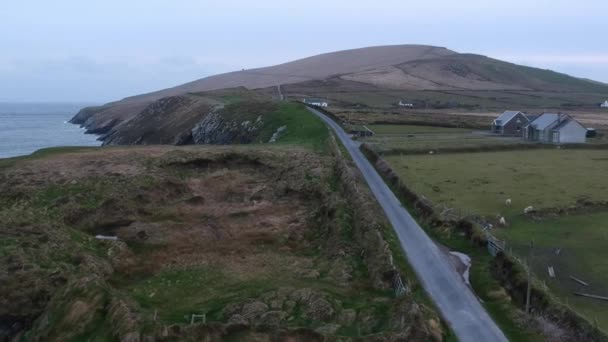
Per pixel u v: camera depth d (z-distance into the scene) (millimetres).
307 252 43094
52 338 29219
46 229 42062
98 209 48406
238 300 33188
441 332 27109
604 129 110562
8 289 34031
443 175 60812
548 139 84750
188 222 49000
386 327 27984
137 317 28703
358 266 37719
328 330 28328
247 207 53219
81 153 65375
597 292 31828
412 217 46344
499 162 69188
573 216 46469
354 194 49906
